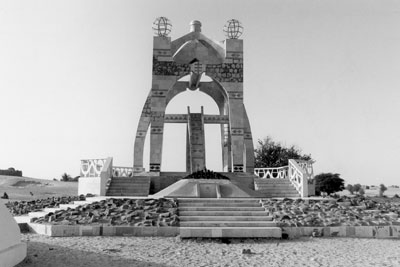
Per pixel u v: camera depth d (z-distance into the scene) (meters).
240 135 28.47
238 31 29.69
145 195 23.66
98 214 15.74
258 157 51.62
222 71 29.03
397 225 15.81
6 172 67.31
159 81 28.55
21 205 21.75
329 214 16.59
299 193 23.22
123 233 14.66
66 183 59.91
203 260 10.78
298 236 15.12
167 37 29.02
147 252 11.73
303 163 24.78
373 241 14.38
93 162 24.64
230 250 12.35
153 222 15.16
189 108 32.25
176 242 13.57
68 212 16.25
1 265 8.30
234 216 16.14
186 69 28.80
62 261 10.24
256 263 10.48
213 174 22.30
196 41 29.75
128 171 29.11
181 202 17.39
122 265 10.02
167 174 27.05
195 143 30.97
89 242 13.18
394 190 67.31
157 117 28.22
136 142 30.06
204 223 15.25
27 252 11.18
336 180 53.28
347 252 12.16
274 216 16.14
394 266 10.24
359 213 17.08
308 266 10.17
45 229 14.83
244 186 21.98
